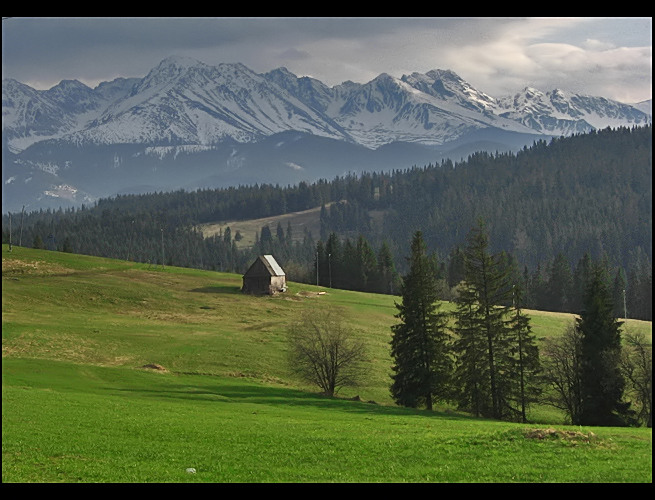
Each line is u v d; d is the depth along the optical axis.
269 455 39.28
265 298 148.00
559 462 37.62
